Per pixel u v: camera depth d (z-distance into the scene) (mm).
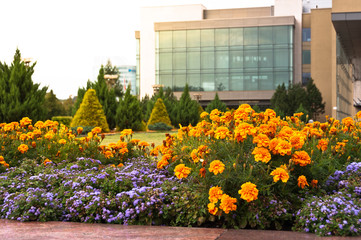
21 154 6195
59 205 4102
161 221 3811
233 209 3396
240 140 3812
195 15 50312
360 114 6070
